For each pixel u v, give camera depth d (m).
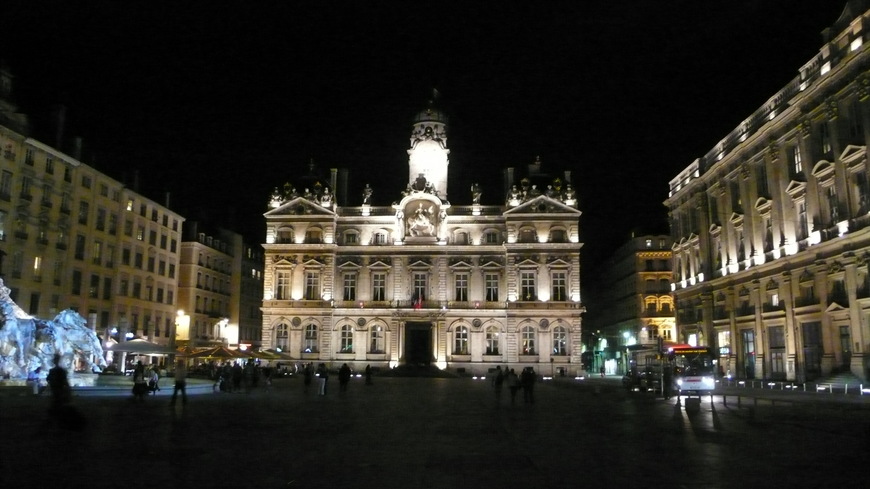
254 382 59.00
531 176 99.69
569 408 36.78
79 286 74.12
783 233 58.94
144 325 87.62
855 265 48.34
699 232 77.88
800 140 55.88
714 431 24.67
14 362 42.44
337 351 93.69
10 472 14.85
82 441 19.97
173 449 18.81
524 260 93.25
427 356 93.94
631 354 70.06
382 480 14.63
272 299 94.56
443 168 99.38
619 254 124.06
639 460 17.59
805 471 15.87
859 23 48.38
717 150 74.50
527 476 15.22
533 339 92.38
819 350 53.88
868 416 30.38
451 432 24.25
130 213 84.88
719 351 71.81
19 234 65.00
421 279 95.00
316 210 96.00
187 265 100.25
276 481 14.38
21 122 67.44
